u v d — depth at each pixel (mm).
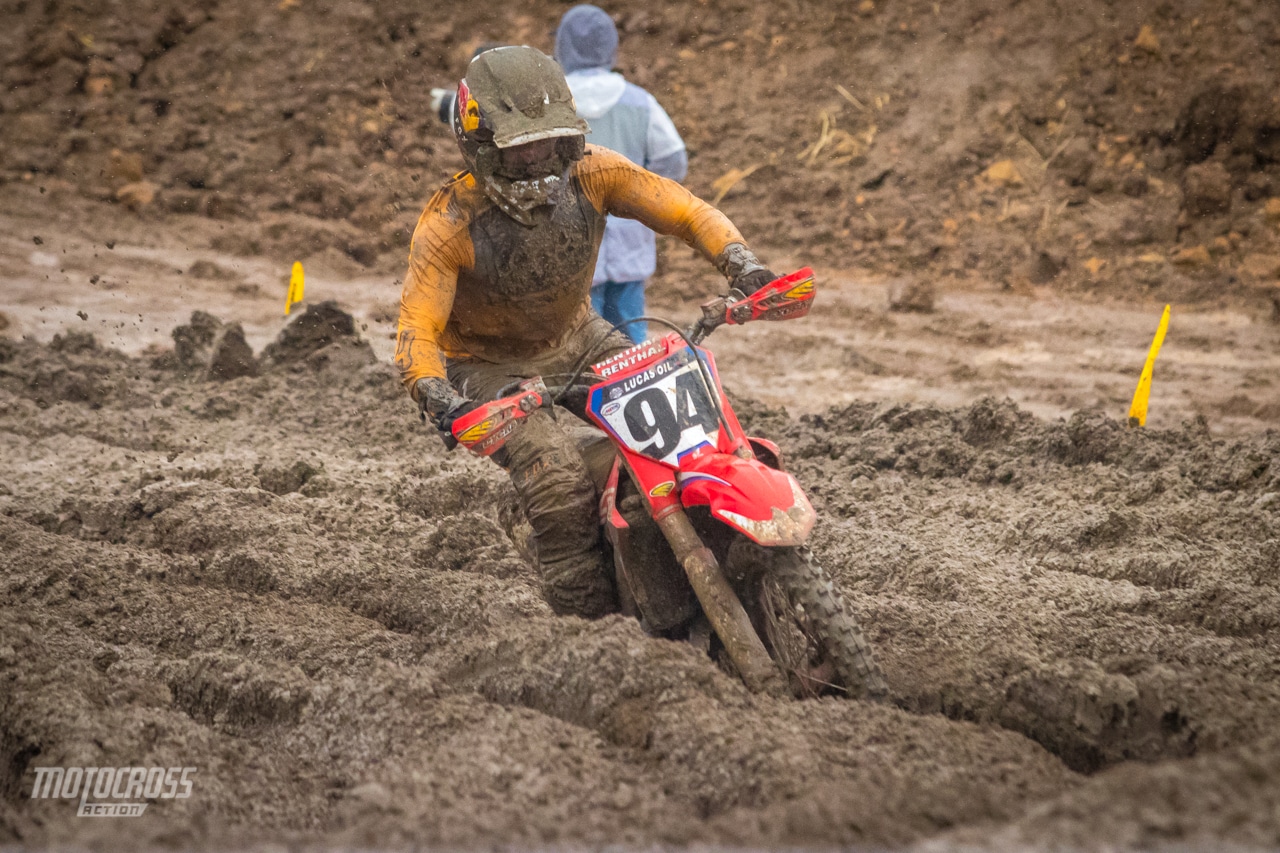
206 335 28875
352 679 12477
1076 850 7816
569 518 13375
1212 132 43781
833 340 35500
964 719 12320
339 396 26078
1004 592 15477
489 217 13258
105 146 49062
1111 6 48094
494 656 12766
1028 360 33969
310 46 52344
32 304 36844
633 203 13938
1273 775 8445
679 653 11859
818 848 8797
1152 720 11234
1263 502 18172
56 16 52250
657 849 8992
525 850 9000
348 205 47938
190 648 14453
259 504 19172
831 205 46844
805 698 12219
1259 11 46062
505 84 12695
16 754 11531
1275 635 14117
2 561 16578
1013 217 44469
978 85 48219
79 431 23859
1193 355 34312
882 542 17531
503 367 14312
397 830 9234
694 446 12359
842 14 51375
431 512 19859
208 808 10453
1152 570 16203
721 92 50719
